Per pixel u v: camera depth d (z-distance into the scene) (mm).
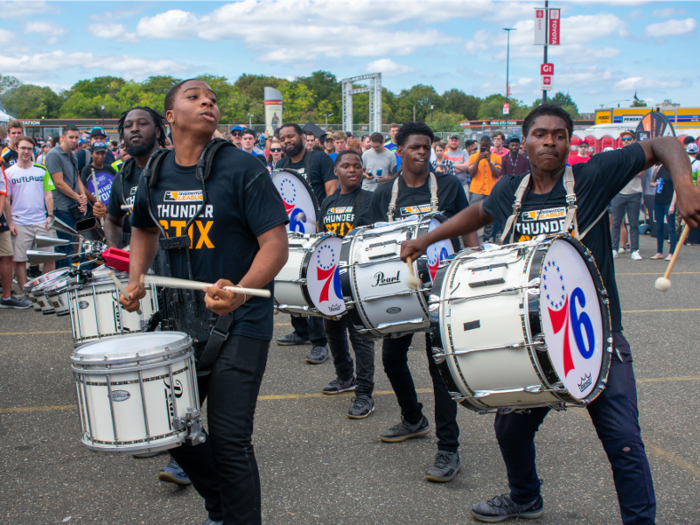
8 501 3111
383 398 4594
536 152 2455
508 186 2635
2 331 6328
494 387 2307
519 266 2229
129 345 2285
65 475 3391
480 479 3295
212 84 98125
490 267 2297
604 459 3471
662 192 10047
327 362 5465
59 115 129750
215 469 2336
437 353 2348
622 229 11062
